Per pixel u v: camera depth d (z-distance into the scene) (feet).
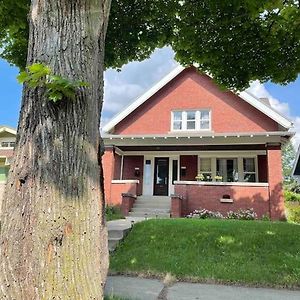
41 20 7.93
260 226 23.98
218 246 19.77
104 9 8.76
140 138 48.60
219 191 43.39
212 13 20.77
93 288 6.54
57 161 6.81
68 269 6.24
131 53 22.04
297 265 16.51
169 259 17.84
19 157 6.98
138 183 50.88
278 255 18.03
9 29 19.97
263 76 23.45
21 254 6.20
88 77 7.77
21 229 6.35
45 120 7.03
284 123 47.60
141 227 24.29
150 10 20.77
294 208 46.42
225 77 23.85
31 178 6.67
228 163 52.34
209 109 53.36
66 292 6.12
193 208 43.34
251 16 19.90
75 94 7.29
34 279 6.05
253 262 17.25
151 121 54.80
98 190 7.38
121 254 19.30
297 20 21.16
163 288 13.83
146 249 19.71
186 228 23.36
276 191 41.91
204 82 54.85
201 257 18.11
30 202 6.50
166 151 54.44
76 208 6.68
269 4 19.10
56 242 6.29
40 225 6.32
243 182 46.68
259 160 51.03
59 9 7.93
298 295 13.17
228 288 14.03
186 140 48.01
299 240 20.33
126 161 55.62
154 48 22.66
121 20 20.77
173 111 54.75
